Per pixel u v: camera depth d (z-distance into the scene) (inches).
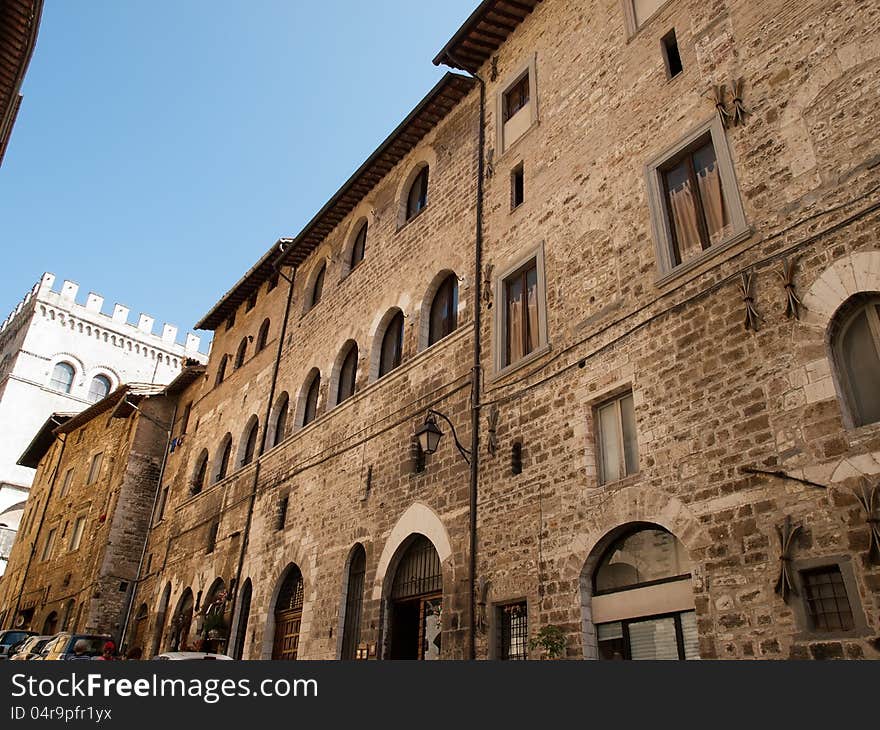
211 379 1183.6
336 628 600.1
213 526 938.1
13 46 588.1
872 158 334.0
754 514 321.4
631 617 370.6
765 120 391.9
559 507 428.5
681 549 360.5
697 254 407.5
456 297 634.2
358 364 733.3
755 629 304.2
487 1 639.1
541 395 476.7
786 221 359.9
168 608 986.1
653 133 465.7
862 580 275.7
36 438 1792.6
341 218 908.0
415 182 787.4
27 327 2431.1
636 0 536.1
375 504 613.6
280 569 730.2
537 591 419.5
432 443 530.0
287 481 788.6
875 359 313.0
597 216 487.8
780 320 343.9
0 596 1616.6
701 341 378.3
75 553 1322.6
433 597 520.4
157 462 1291.8
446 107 735.1
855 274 322.0
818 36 382.0
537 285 520.7
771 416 331.0
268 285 1099.3
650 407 392.5
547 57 611.8
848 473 293.4
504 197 599.5
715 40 444.1
